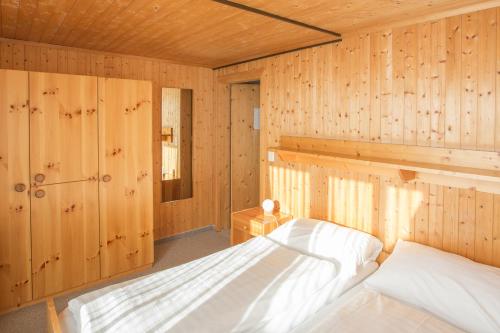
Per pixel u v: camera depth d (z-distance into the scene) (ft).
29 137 9.13
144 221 11.49
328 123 10.21
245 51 11.59
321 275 7.54
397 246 8.27
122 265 11.10
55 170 9.59
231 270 7.95
